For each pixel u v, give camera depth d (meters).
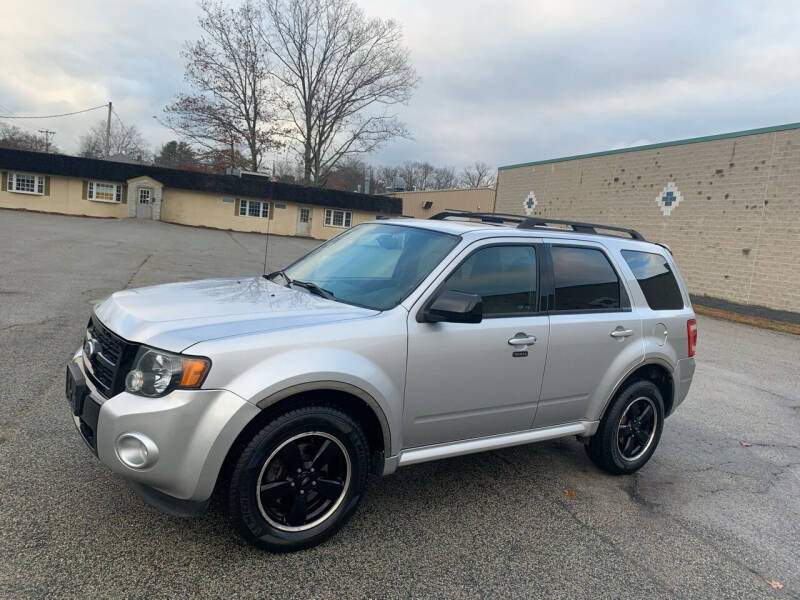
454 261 3.40
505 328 3.47
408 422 3.18
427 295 3.23
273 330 2.79
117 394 2.64
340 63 47.19
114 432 2.51
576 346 3.83
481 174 86.75
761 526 3.78
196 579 2.61
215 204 39.56
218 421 2.54
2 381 4.87
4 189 35.03
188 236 29.05
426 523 3.36
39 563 2.58
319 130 49.25
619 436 4.29
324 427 2.86
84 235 22.59
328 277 3.77
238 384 2.59
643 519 3.71
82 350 3.26
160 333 2.67
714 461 4.92
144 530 2.93
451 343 3.24
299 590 2.62
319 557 2.90
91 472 3.45
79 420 2.98
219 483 2.81
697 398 6.98
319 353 2.79
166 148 71.62
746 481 4.54
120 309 3.04
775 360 10.28
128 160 51.88
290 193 40.88
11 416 4.15
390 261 3.64
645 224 21.50
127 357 2.67
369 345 2.96
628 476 4.39
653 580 3.03
